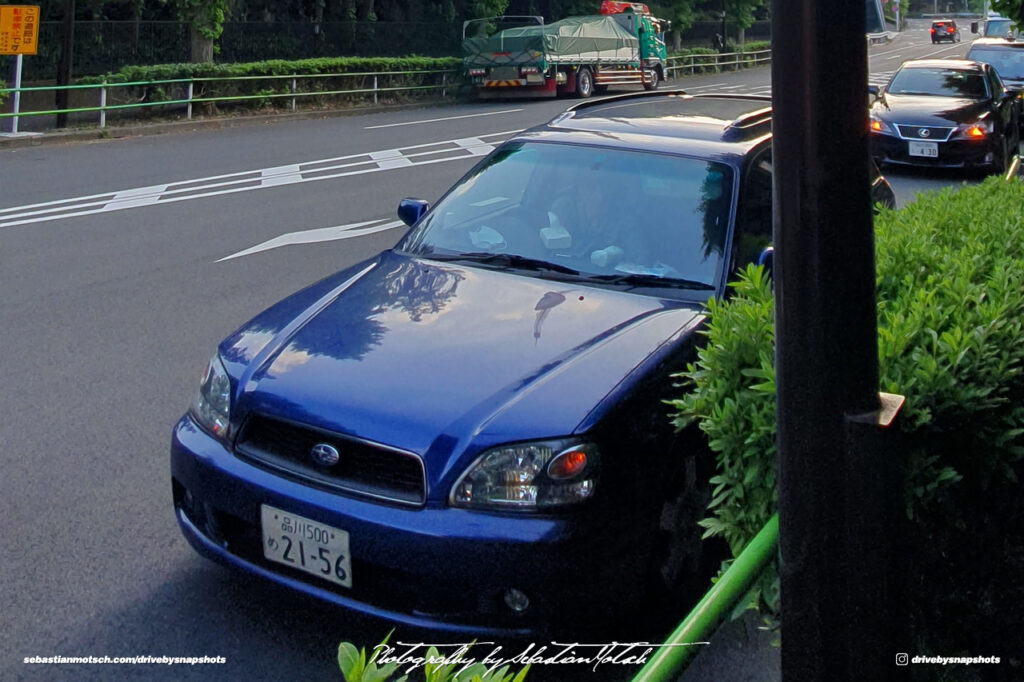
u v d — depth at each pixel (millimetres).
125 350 7117
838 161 1933
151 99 22391
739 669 3451
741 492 2809
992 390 2926
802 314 1972
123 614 3859
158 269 9484
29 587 4039
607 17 33781
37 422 5785
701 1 47844
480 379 3539
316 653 3631
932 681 3072
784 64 1942
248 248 10461
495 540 3186
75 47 23516
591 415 3361
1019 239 4168
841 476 1981
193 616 3852
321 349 3822
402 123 23953
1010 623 3252
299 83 26078
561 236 4625
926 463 2801
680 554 3584
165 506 4773
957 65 16500
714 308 3178
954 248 4203
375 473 3391
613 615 3330
